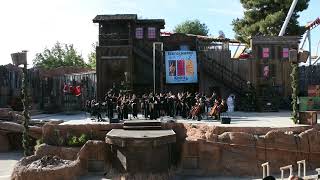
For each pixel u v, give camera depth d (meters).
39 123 32.03
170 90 42.97
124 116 31.12
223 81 42.44
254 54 43.34
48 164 23.64
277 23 52.50
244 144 25.27
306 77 43.84
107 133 26.36
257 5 54.81
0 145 33.09
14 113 34.56
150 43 43.19
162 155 24.42
